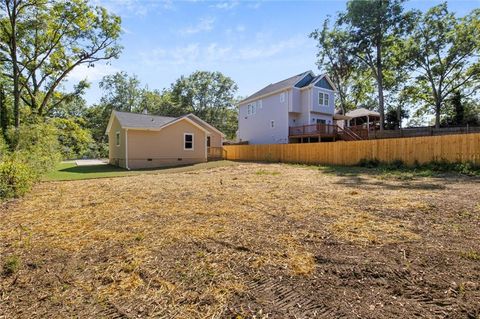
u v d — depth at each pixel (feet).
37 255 9.26
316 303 6.30
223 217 13.82
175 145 57.36
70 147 55.06
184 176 34.78
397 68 79.71
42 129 33.94
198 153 60.80
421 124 115.65
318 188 23.06
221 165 52.26
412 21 65.72
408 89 89.40
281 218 13.51
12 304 6.44
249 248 9.63
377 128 87.86
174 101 130.62
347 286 7.00
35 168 26.63
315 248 9.54
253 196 19.45
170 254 9.23
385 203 16.53
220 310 6.13
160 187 24.56
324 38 78.74
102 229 12.05
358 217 13.46
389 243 9.86
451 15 69.51
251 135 90.27
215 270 8.02
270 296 6.65
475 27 68.33
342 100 93.86
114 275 7.81
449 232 10.93
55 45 52.95
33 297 6.73
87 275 7.84
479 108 86.89
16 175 20.16
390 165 41.19
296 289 6.93
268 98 82.48
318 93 75.36
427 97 87.92
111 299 6.63
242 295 6.73
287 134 75.36
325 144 52.75
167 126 56.29
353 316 5.76
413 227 11.68
